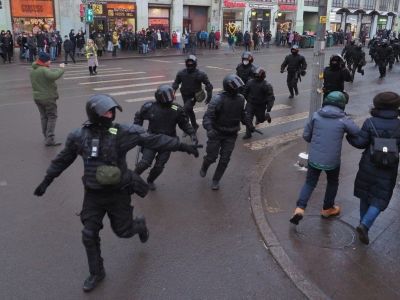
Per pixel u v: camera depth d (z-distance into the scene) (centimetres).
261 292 431
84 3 2908
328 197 564
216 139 664
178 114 630
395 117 482
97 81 1758
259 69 955
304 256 487
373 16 5997
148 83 1709
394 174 486
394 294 422
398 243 513
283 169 762
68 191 664
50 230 545
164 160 654
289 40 4244
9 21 2942
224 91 652
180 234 543
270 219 574
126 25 3484
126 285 439
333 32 4919
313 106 771
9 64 2442
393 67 2605
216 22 4078
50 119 872
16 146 880
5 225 555
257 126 1110
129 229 439
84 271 461
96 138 399
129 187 425
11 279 444
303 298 422
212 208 620
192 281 447
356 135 505
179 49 3525
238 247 515
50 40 2686
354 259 480
